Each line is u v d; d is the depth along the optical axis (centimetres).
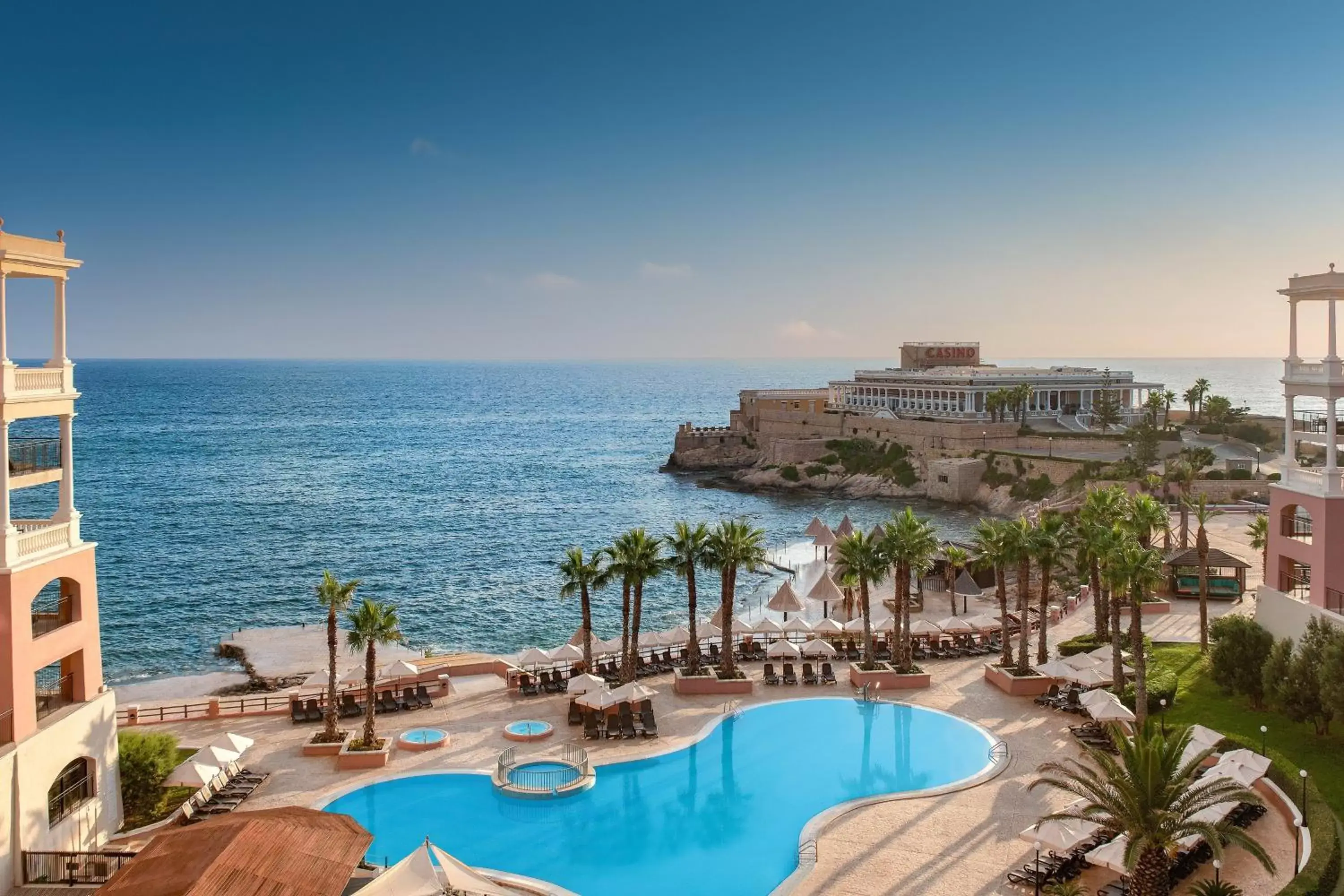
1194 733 3828
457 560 10594
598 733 4481
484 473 18625
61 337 3450
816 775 4075
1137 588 4284
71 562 3391
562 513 13738
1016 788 3856
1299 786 3475
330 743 4353
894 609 5556
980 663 5631
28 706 3142
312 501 14938
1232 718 4306
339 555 10844
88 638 3475
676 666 5606
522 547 11262
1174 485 10456
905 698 5025
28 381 3278
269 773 4097
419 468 19500
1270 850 3234
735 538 5206
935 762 4194
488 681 5475
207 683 6241
